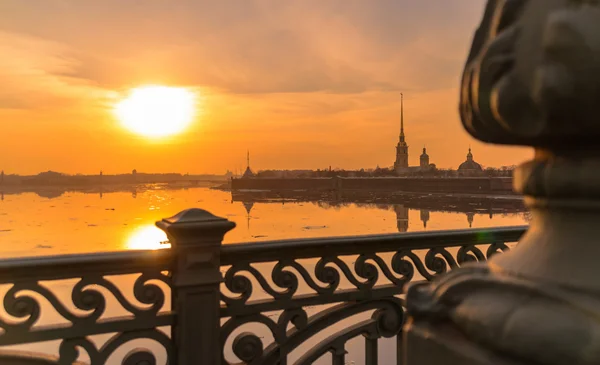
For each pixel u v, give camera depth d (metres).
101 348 2.12
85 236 68.38
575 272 0.77
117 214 113.69
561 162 0.85
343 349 2.58
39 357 2.03
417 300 1.00
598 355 0.65
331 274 2.56
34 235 70.12
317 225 84.25
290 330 2.51
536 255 0.86
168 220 2.32
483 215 97.19
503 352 0.77
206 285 2.25
